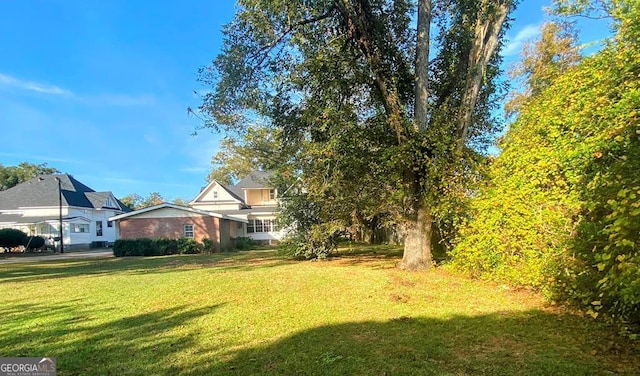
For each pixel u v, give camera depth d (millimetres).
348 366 3531
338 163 9344
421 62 8938
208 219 23094
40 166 51906
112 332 4902
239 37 8742
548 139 5840
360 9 8781
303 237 13406
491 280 6910
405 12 9625
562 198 5199
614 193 3953
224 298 6805
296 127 10703
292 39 8859
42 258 21281
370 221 12289
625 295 3305
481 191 7320
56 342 4531
